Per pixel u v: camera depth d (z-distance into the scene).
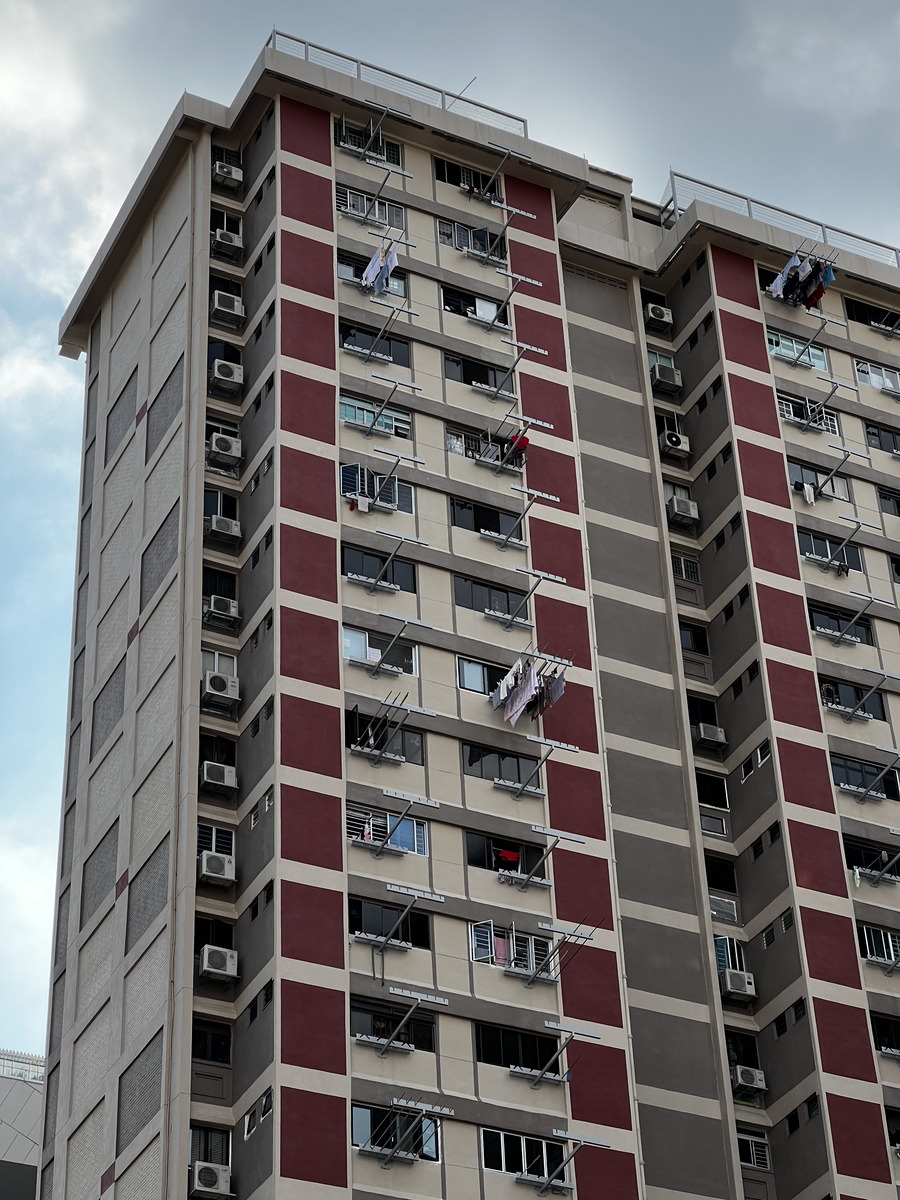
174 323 69.69
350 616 61.66
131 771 63.19
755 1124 61.66
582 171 75.44
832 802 66.38
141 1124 55.59
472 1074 55.88
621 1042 58.22
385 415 66.56
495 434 68.31
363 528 63.66
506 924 58.78
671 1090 60.94
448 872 58.91
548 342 71.62
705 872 65.25
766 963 64.06
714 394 74.62
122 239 75.94
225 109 72.44
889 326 79.81
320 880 56.62
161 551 65.69
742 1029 63.12
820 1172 59.69
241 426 66.38
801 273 76.25
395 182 71.94
